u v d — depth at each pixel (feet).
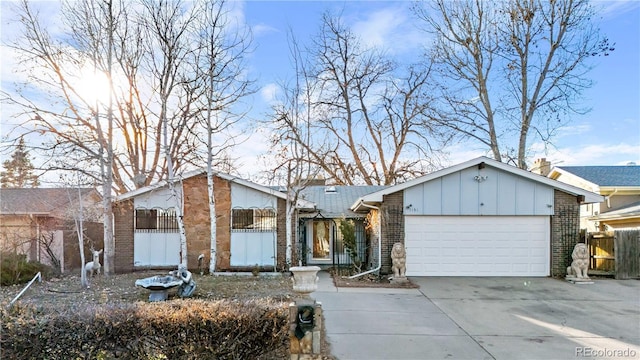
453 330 23.32
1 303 19.03
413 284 38.32
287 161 51.65
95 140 52.85
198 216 50.14
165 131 49.01
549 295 33.45
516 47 70.13
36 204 57.00
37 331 16.12
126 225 49.70
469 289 35.99
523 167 72.23
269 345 17.37
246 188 50.47
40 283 40.60
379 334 22.39
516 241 43.24
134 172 70.95
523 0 67.67
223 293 33.60
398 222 43.52
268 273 47.75
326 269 53.78
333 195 66.80
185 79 53.26
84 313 16.56
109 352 16.43
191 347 16.58
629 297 32.73
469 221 43.60
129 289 35.91
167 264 49.52
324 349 19.88
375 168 94.58
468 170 43.47
